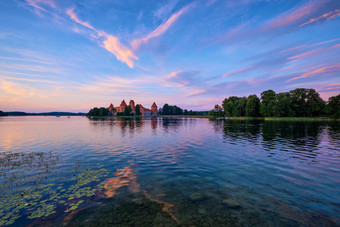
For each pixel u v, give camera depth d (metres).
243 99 114.88
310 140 24.05
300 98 88.12
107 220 6.29
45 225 6.00
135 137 28.61
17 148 19.47
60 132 37.12
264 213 6.72
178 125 59.41
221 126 51.88
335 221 6.18
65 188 8.91
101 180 9.99
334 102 78.56
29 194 8.23
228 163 13.45
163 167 12.46
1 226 5.92
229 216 6.53
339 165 12.82
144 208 7.09
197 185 9.34
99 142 23.50
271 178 10.31
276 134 30.84
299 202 7.53
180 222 6.18
